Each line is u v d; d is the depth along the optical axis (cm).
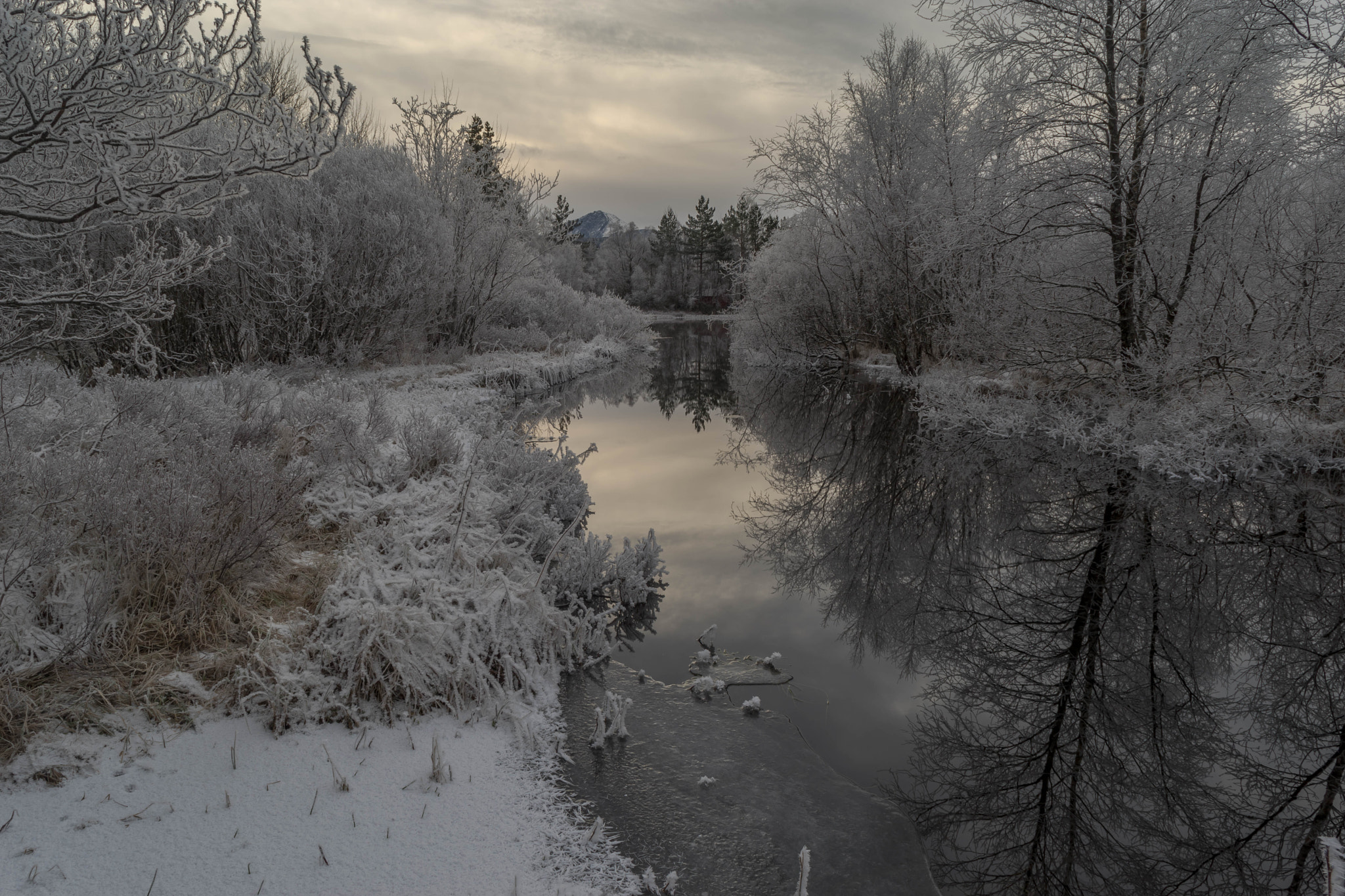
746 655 457
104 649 317
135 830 237
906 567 630
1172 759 354
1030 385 1185
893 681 429
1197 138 954
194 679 311
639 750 330
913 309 1617
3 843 224
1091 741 368
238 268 1000
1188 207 961
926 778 331
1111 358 1066
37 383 539
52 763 258
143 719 290
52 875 214
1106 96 980
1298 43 866
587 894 232
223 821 246
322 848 238
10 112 314
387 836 248
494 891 229
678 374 2197
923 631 502
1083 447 1009
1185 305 988
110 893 211
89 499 364
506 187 1748
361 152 1291
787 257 2156
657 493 887
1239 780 339
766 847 270
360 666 325
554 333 2322
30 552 326
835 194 1708
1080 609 538
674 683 413
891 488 891
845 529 741
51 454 411
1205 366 945
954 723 383
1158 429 927
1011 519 748
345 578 387
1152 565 617
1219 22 900
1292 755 360
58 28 315
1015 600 557
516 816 270
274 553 433
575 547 555
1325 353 849
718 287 8131
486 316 1717
